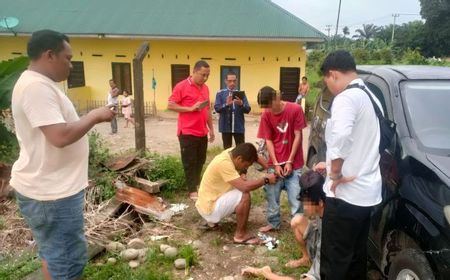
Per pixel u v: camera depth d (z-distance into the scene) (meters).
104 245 3.82
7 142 5.17
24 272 3.28
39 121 2.20
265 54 14.84
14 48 16.39
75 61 16.19
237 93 6.22
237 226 4.07
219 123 6.39
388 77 3.59
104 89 16.27
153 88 15.68
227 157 4.02
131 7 16.59
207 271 3.57
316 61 37.88
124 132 11.76
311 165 5.26
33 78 2.26
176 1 16.69
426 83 3.46
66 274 2.62
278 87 14.99
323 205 2.97
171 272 3.52
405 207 2.72
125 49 15.75
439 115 3.17
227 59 15.09
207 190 4.15
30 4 17.36
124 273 3.39
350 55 2.63
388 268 3.03
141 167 5.57
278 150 4.11
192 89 4.98
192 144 5.07
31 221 2.51
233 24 14.89
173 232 4.34
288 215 4.80
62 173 2.43
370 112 2.55
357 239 2.74
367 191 2.59
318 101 5.39
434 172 2.61
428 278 2.43
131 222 4.42
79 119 2.34
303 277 3.23
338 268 2.75
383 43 44.00
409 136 3.00
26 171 2.42
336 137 2.46
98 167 5.30
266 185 4.23
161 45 15.40
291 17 15.20
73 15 16.42
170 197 5.35
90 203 4.53
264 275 3.34
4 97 5.07
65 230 2.51
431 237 2.46
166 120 14.15
